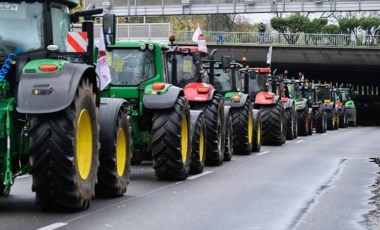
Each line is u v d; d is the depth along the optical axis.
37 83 11.06
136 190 15.44
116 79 18.05
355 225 11.48
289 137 39.97
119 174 14.26
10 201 13.24
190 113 19.55
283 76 45.28
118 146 14.32
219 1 56.84
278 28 95.81
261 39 68.69
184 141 17.86
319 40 68.12
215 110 21.92
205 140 20.19
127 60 18.14
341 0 55.47
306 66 70.88
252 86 35.22
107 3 55.84
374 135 48.41
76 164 11.45
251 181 17.52
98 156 12.80
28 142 11.49
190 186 16.30
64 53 12.50
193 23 96.44
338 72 76.81
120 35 50.47
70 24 13.17
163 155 17.11
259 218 11.98
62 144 11.16
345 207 13.38
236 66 28.83
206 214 12.27
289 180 17.88
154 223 11.27
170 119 17.14
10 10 12.15
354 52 66.94
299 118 45.28
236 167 21.66
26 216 11.47
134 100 17.92
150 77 18.05
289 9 56.34
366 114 93.12
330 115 58.50
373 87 95.69
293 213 12.59
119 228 10.72
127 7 57.00
